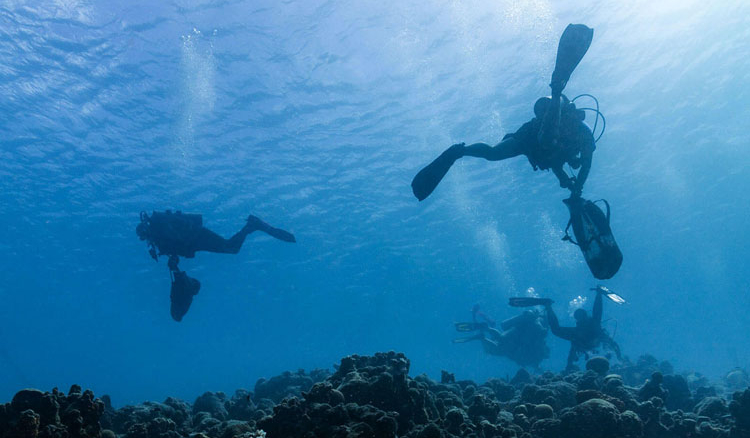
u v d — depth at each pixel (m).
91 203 29.14
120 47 19.11
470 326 15.84
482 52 21.64
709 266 72.31
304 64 21.38
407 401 4.80
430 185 3.68
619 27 21.45
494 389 8.42
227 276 41.56
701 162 35.78
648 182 38.12
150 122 22.78
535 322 15.05
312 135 25.47
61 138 23.11
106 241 34.47
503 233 41.50
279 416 4.33
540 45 21.50
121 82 20.45
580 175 4.04
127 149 24.39
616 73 24.38
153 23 18.56
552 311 10.95
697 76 25.47
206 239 7.66
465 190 32.88
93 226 32.09
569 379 7.76
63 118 21.83
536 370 15.74
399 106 24.41
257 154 26.19
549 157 3.95
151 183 27.48
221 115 23.08
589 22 20.83
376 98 23.75
